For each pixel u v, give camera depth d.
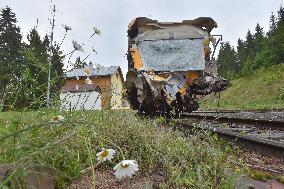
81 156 3.38
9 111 3.28
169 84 12.12
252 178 3.20
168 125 6.42
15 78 3.33
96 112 5.47
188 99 12.84
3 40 44.84
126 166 1.81
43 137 3.42
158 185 2.86
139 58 14.54
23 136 2.82
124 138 4.20
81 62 3.51
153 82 11.91
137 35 14.86
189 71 14.57
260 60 97.50
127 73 13.38
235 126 9.38
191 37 15.00
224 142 5.58
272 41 98.56
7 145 2.66
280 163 4.08
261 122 9.32
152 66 14.46
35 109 3.81
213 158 3.53
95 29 3.45
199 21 15.04
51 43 3.42
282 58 95.19
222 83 13.54
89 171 3.10
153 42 14.79
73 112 4.79
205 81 13.39
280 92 51.78
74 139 3.34
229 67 134.25
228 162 3.55
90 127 3.65
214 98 13.99
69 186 2.76
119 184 2.90
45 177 2.38
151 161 3.46
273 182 3.11
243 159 4.29
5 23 55.69
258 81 68.62
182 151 3.78
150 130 4.69
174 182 2.91
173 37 14.92
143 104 12.77
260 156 4.57
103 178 3.03
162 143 4.04
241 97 64.12
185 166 3.22
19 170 1.69
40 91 3.41
